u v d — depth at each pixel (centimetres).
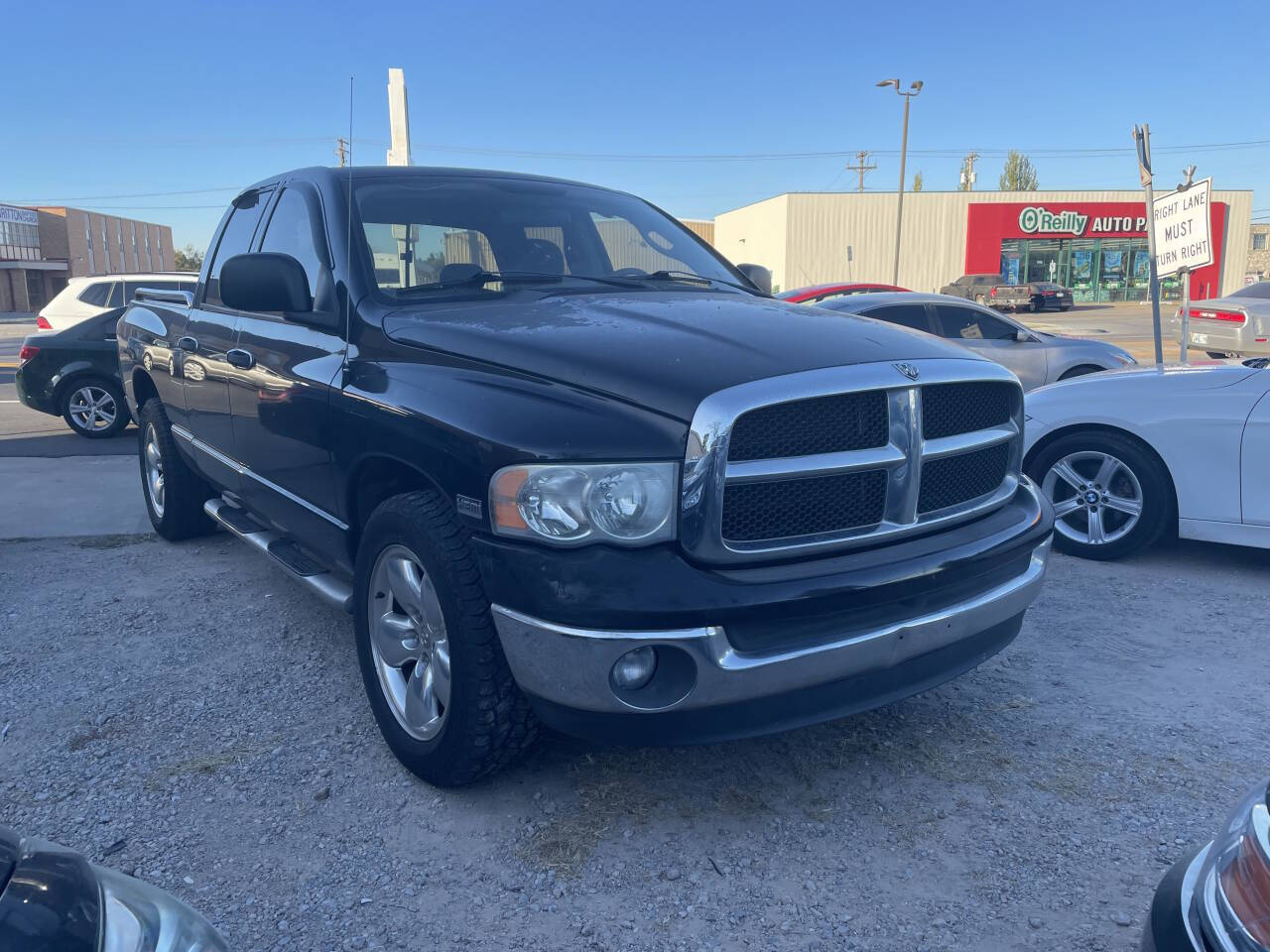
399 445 298
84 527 618
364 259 358
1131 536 538
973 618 292
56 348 1023
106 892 146
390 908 251
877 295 1078
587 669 249
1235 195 4684
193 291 512
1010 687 384
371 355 330
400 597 309
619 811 295
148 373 553
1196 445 515
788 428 262
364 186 388
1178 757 328
